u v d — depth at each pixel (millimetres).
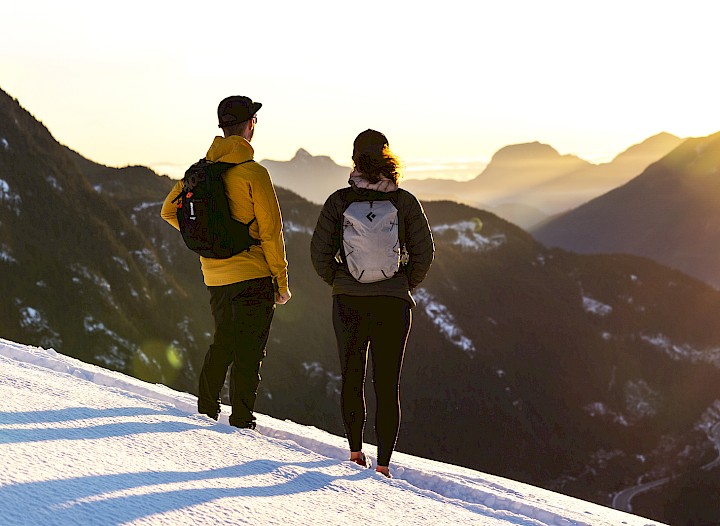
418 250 3828
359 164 3758
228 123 4266
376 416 3812
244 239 4184
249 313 4270
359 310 3791
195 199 4105
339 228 3779
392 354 3795
